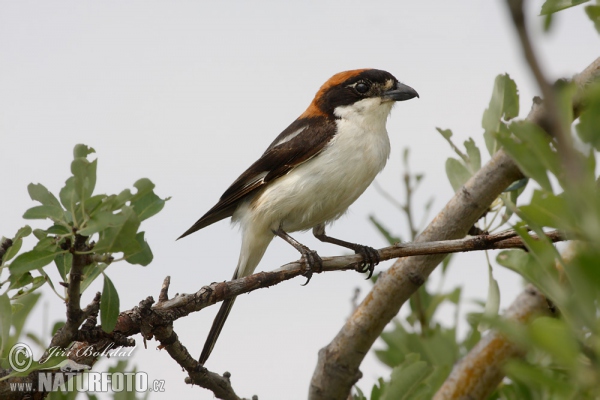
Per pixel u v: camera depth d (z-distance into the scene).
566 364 3.79
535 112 7.61
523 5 2.73
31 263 6.62
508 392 7.25
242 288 8.47
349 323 9.86
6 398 7.21
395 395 8.00
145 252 6.78
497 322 4.01
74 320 7.03
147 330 7.83
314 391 10.12
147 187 6.47
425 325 9.79
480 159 9.74
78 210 6.47
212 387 8.50
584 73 8.12
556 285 4.76
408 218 10.19
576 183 3.49
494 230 9.34
